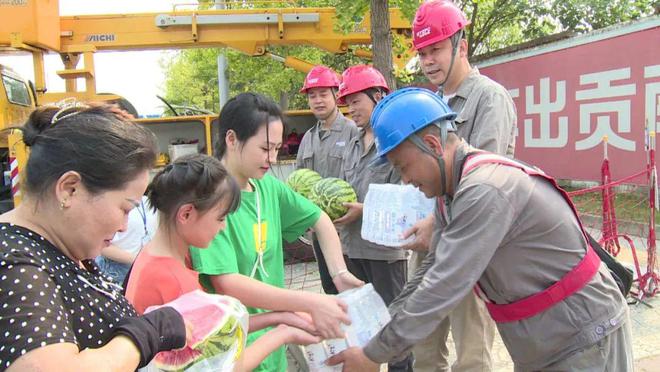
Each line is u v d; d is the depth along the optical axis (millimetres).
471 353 3086
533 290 2023
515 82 11133
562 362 2043
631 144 8781
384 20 7617
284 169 7633
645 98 8516
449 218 2246
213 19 9234
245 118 2225
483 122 3066
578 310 1996
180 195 1812
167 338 1303
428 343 3373
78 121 1240
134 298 1820
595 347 2006
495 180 1931
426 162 2051
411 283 2504
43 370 1032
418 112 2010
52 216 1243
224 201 1856
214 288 2117
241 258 2275
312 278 6383
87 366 1082
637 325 4695
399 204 3041
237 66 15586
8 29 8148
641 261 6266
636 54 8617
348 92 3805
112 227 1271
